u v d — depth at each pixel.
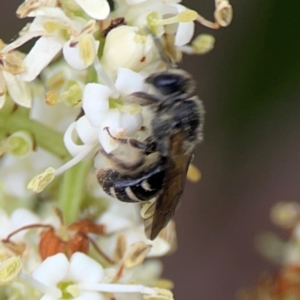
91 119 0.11
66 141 0.11
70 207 0.11
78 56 0.11
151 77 0.11
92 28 0.11
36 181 0.11
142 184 0.11
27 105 0.11
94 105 0.11
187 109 0.11
